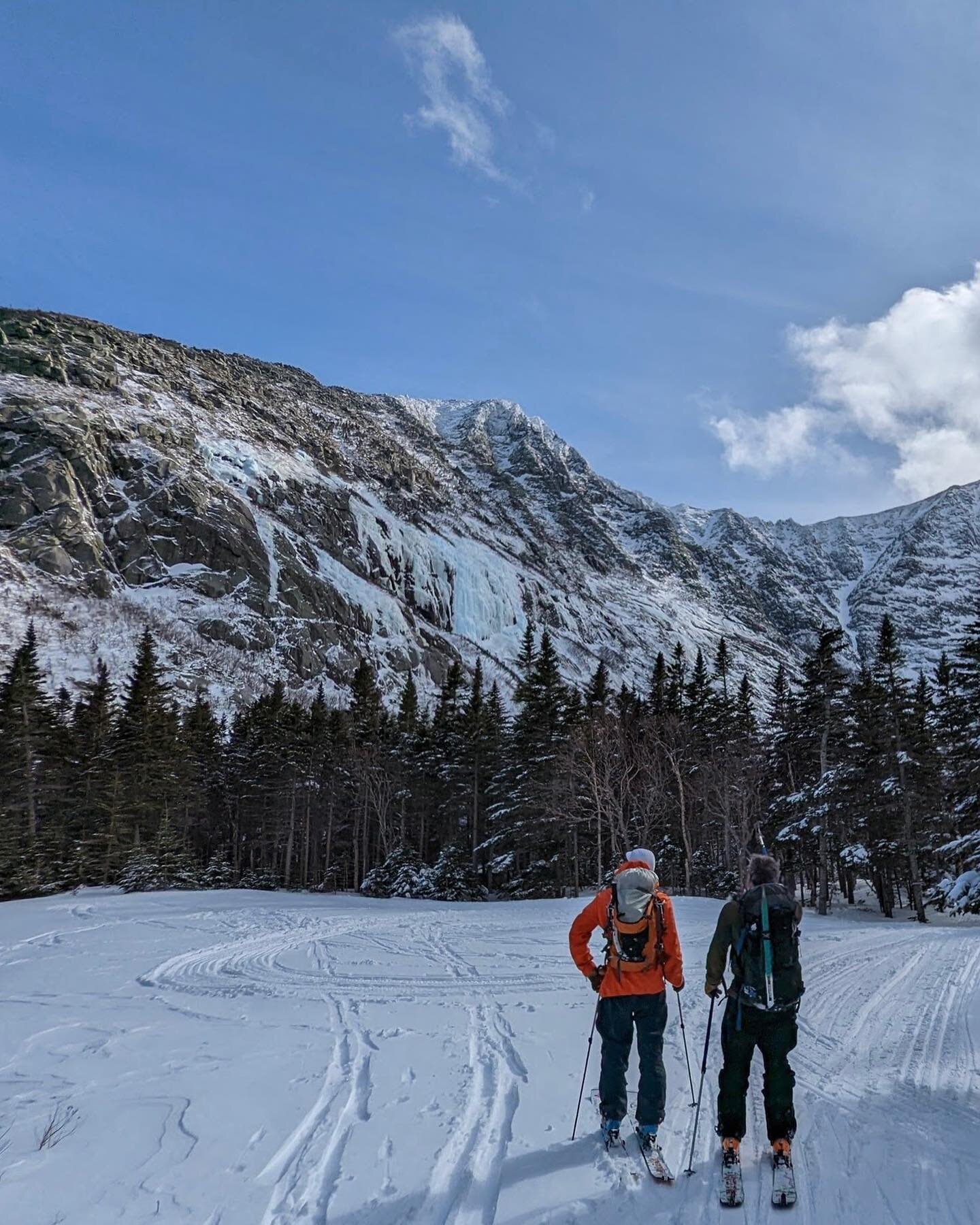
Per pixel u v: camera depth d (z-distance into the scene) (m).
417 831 56.09
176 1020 7.71
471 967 11.05
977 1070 5.86
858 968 11.23
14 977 10.77
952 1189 3.76
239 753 57.22
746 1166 4.08
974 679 26.91
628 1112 4.84
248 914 20.84
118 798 44.31
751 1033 4.12
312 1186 3.73
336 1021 7.57
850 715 37.81
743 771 40.97
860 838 39.28
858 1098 5.18
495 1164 4.00
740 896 4.38
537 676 46.00
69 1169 3.91
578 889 39.44
